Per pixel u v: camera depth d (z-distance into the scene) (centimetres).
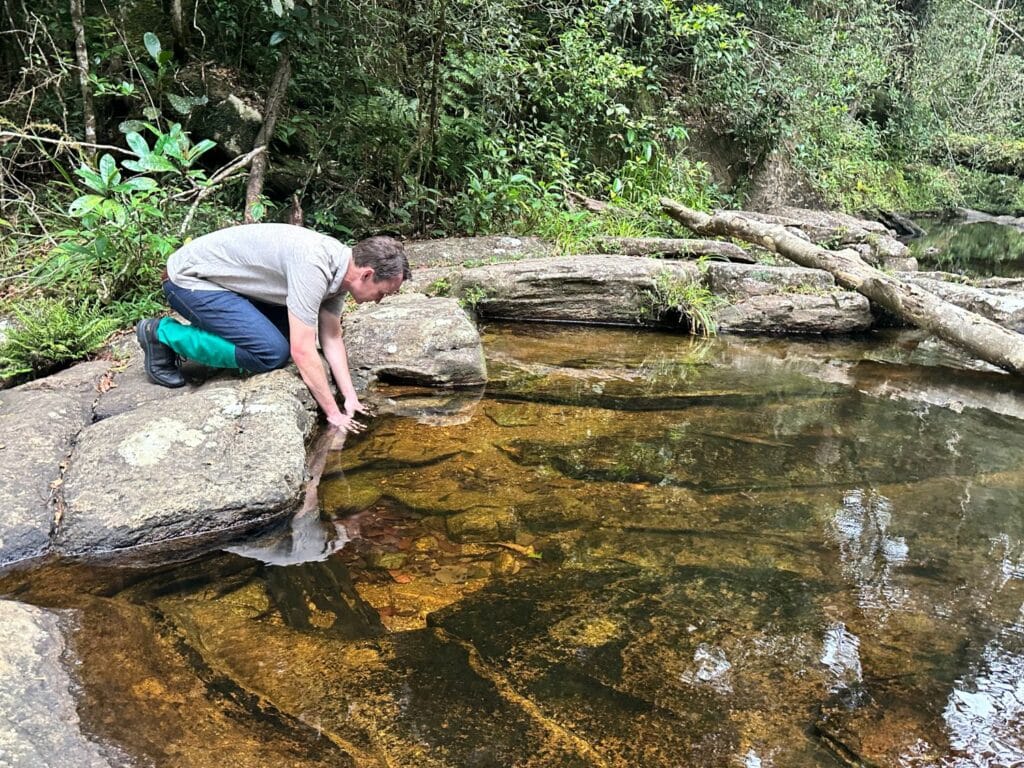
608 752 151
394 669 174
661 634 189
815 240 767
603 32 845
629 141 830
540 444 312
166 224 434
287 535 234
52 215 462
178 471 236
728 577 216
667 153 923
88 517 219
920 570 222
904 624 195
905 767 148
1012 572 222
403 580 212
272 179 589
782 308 522
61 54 531
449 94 670
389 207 636
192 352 291
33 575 206
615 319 529
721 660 179
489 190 652
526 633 189
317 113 641
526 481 277
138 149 374
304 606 197
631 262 540
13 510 218
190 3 613
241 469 242
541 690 168
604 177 801
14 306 343
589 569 219
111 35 542
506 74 685
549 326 518
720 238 684
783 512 258
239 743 148
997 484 284
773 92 973
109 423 256
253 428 261
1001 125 1355
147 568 213
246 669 171
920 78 1282
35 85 511
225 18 614
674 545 234
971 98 1325
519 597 204
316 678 169
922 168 1354
